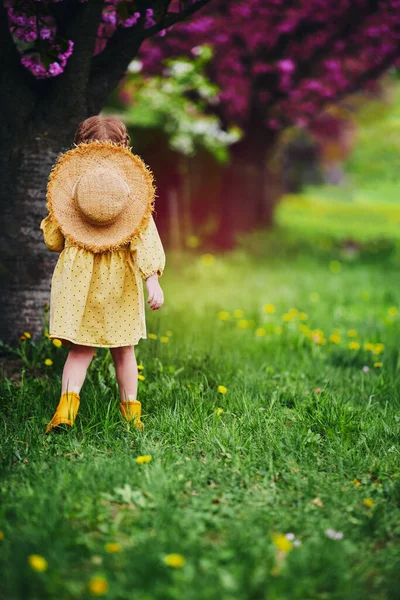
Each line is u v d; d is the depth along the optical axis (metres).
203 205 14.06
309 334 6.67
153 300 3.95
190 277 10.77
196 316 7.71
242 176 14.50
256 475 3.50
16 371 5.07
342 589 2.54
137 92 12.83
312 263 13.09
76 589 2.43
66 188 4.03
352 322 7.93
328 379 5.38
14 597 2.38
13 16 4.91
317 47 11.34
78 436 3.91
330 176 38.97
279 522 3.02
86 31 4.98
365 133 17.44
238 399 4.59
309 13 10.45
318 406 4.47
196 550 2.67
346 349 6.47
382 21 10.57
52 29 5.43
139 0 5.15
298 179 32.62
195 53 10.95
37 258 5.32
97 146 4.04
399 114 16.05
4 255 5.27
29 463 3.46
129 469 3.37
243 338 6.78
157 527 2.87
